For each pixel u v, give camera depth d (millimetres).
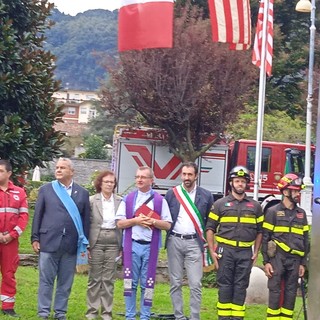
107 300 10844
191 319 10562
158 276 15305
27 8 17766
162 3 11297
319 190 8523
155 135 28688
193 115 29312
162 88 29078
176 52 29062
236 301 10391
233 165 28484
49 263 10359
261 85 15227
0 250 10148
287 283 10516
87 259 10594
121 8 11508
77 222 10453
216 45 29266
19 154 16656
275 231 10500
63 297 10508
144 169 10547
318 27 48062
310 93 25172
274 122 37656
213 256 10500
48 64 17797
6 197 10102
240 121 37031
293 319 12148
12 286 10258
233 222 10398
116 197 11047
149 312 10469
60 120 18094
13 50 16609
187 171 10688
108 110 30516
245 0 14344
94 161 46969
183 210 10656
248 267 10383
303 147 27422
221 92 29438
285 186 10469
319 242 8500
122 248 10711
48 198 10453
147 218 10406
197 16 35656
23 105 17109
